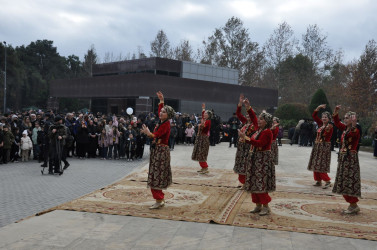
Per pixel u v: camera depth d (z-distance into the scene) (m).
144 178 9.87
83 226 5.58
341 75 48.09
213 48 48.47
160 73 34.19
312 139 23.64
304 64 51.84
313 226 5.87
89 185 9.43
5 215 6.53
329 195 8.40
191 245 4.90
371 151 23.03
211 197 7.75
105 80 33.31
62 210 6.45
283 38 49.12
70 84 37.66
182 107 35.03
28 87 58.78
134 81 30.42
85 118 15.94
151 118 20.67
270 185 6.38
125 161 14.30
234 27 47.94
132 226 5.64
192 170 11.77
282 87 52.09
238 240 5.13
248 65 47.81
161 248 4.77
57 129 10.98
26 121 14.70
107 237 5.12
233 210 6.70
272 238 5.25
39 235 5.15
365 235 5.45
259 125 6.46
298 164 14.30
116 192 8.02
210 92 34.94
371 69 40.44
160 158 6.64
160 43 52.31
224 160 14.66
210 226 5.73
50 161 11.02
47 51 73.25
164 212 6.44
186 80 32.75
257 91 39.41
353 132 6.71
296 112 30.97
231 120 20.52
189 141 21.23
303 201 7.69
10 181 9.82
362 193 8.94
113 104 36.41
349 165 6.70
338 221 6.23
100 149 15.43
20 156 14.45
